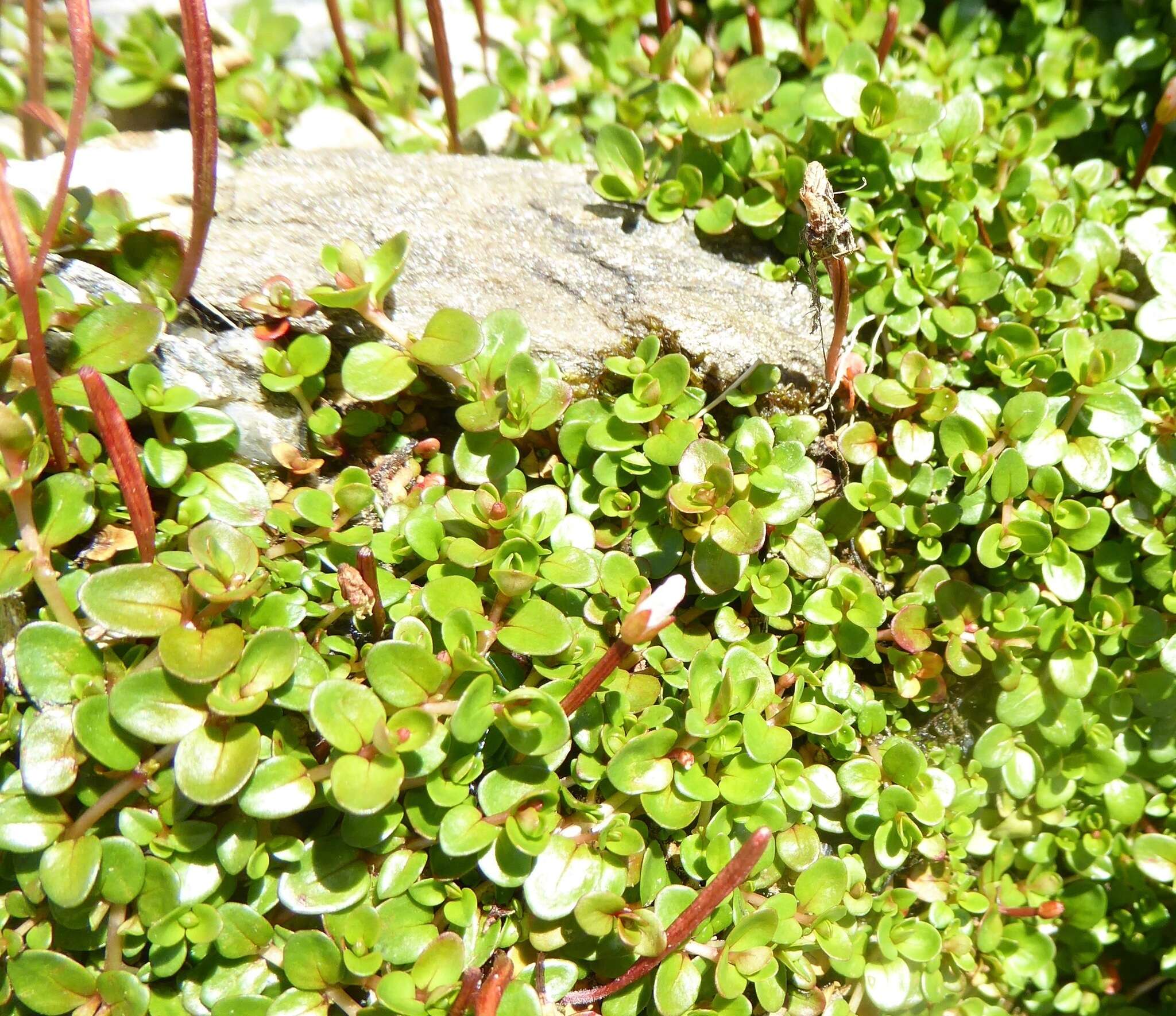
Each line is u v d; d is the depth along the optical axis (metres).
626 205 0.17
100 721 0.14
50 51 0.18
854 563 0.17
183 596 0.14
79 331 0.15
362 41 0.19
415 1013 0.14
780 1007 0.15
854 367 0.17
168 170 0.17
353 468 0.16
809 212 0.15
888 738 0.16
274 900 0.15
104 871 0.14
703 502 0.15
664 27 0.18
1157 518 0.17
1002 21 0.20
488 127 0.19
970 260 0.17
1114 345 0.16
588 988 0.15
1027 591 0.16
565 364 0.17
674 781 0.15
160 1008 0.14
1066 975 0.18
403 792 0.15
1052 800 0.17
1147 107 0.19
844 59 0.17
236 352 0.16
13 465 0.14
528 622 0.15
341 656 0.15
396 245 0.16
